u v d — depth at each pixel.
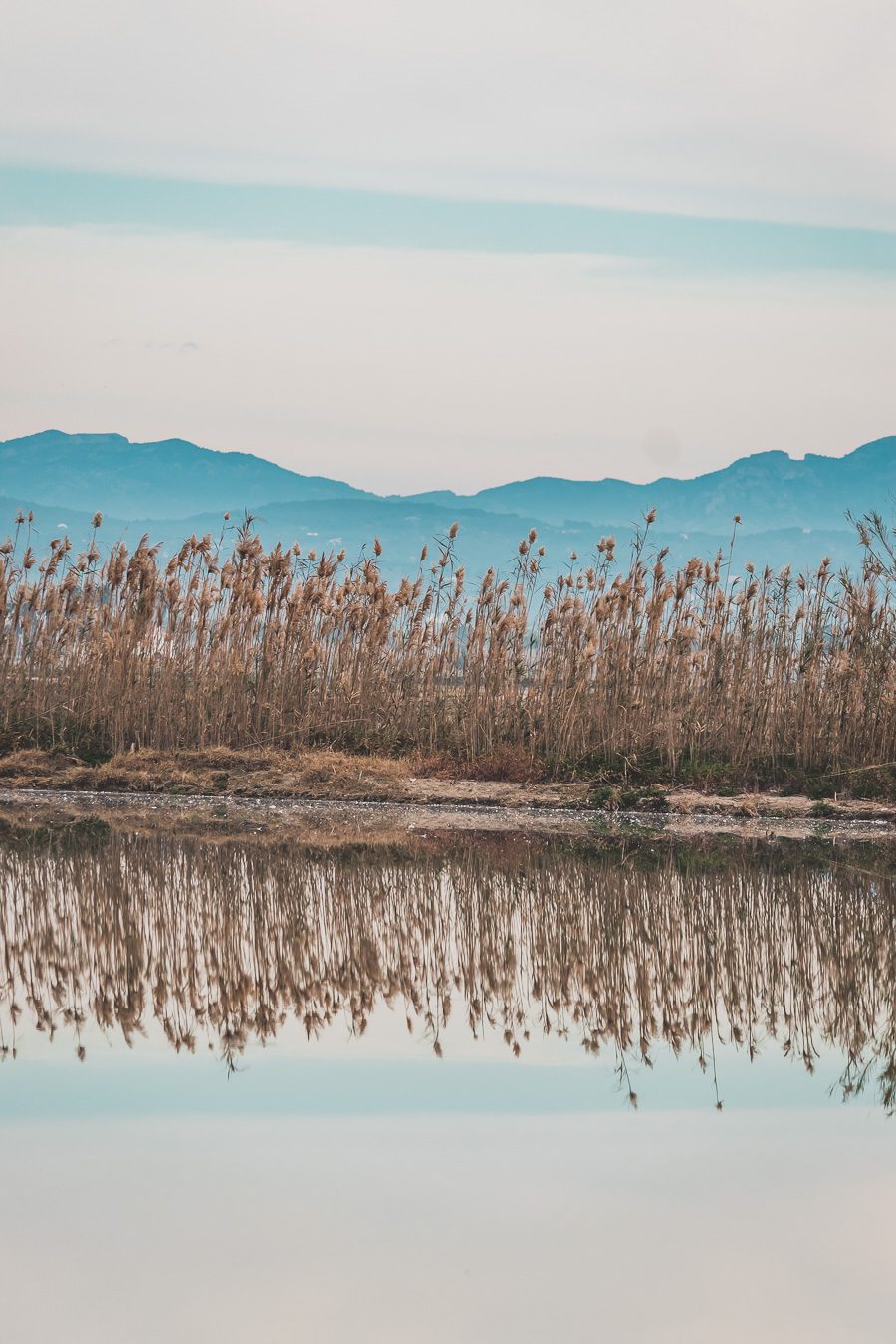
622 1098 21.92
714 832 44.47
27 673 52.31
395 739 52.31
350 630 53.03
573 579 50.97
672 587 49.50
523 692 51.78
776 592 49.75
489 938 32.94
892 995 28.58
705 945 32.41
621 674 49.62
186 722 51.94
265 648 52.44
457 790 48.88
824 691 48.78
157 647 52.38
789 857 40.97
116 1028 25.52
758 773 48.88
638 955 31.52
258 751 51.88
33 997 27.75
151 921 34.09
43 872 38.69
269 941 32.47
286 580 52.56
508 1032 25.52
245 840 42.84
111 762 50.75
